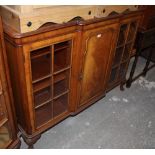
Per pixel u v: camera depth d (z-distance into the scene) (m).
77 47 1.28
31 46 1.03
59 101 1.63
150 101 2.07
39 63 1.42
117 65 1.85
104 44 1.48
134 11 1.56
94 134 1.63
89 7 1.20
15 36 0.94
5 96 1.08
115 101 2.02
